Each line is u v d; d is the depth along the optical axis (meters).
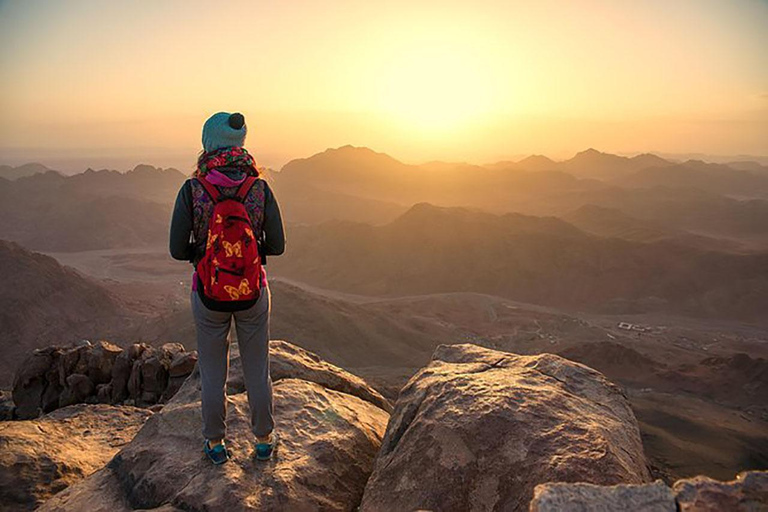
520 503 3.32
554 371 4.94
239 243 3.26
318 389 5.55
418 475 3.73
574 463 3.42
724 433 75.44
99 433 6.57
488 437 3.77
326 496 3.97
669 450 69.31
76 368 12.93
